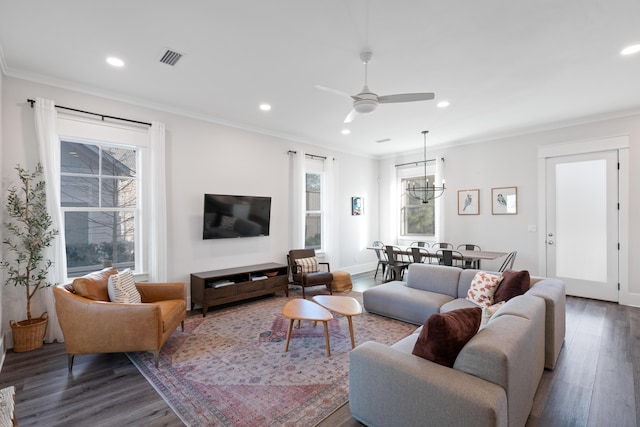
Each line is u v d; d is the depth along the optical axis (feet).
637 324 12.12
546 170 17.02
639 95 12.68
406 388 5.41
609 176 15.14
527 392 6.09
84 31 8.27
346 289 18.21
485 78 11.07
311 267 17.67
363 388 6.11
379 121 16.08
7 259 10.20
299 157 19.10
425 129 17.52
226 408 7.04
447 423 4.89
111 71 10.55
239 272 14.84
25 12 7.44
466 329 5.67
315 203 21.22
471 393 4.71
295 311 10.18
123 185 13.03
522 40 8.69
